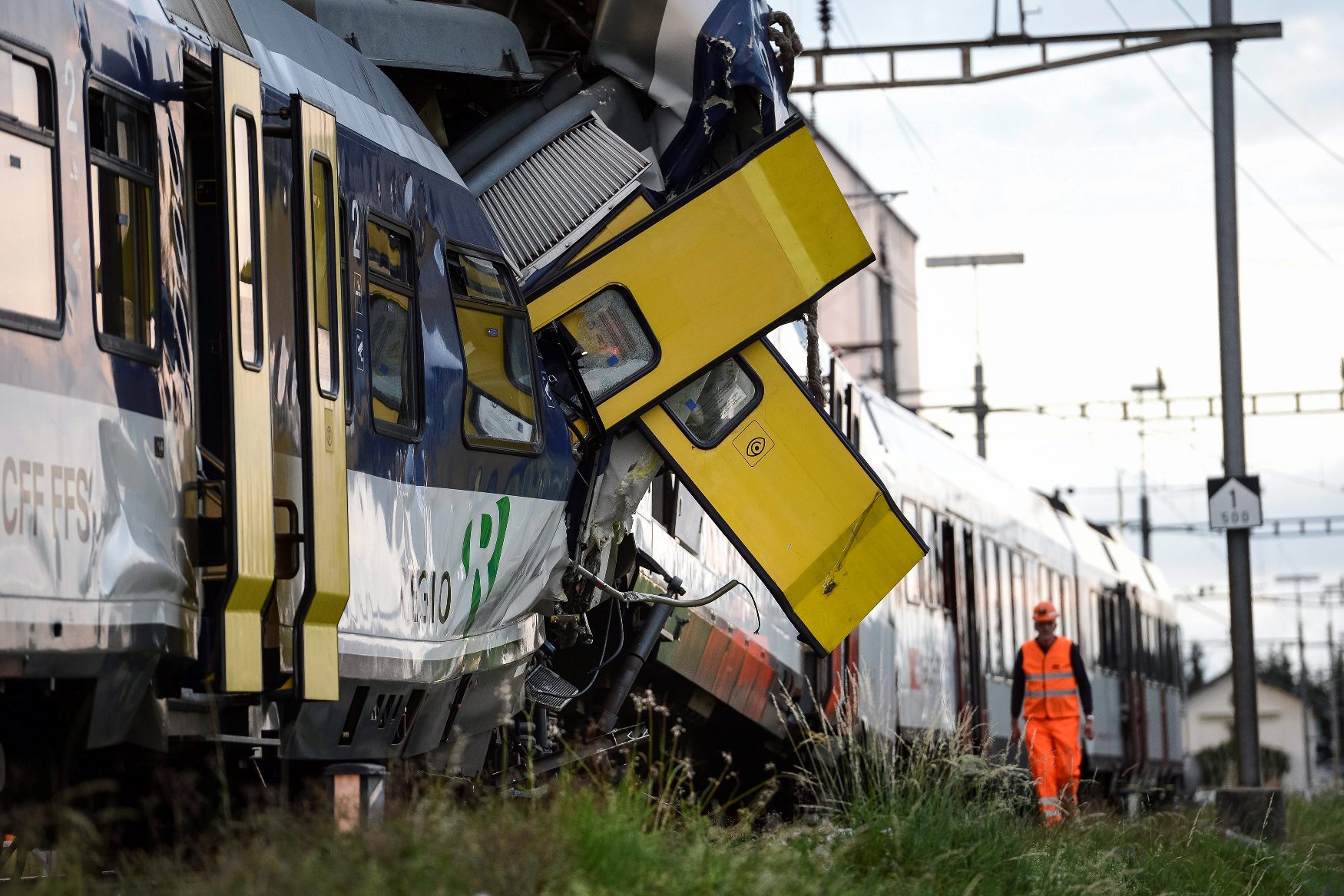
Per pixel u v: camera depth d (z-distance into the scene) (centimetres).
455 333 1786
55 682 1198
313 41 1695
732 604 2653
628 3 2095
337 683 1460
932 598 3822
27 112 1202
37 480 1170
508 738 1970
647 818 1466
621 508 2039
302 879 1091
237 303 1367
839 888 1435
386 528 1599
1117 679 6162
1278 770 17962
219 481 1395
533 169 2080
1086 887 1814
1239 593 4153
